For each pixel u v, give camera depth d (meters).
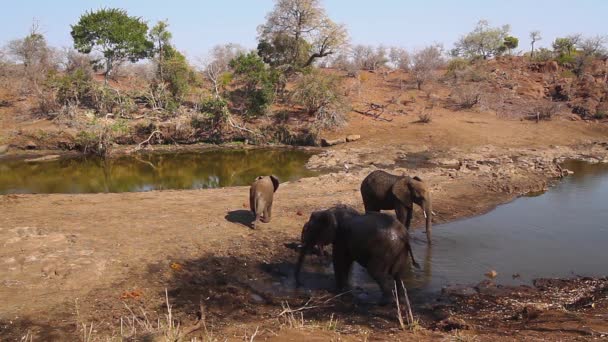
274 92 40.84
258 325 7.89
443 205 16.94
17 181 24.62
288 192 18.39
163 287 9.74
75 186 23.41
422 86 51.62
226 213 14.81
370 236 9.28
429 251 12.56
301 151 34.44
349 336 6.90
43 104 39.22
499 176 21.58
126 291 9.32
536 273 11.16
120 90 43.31
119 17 43.16
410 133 36.75
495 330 7.28
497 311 8.81
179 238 12.41
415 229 14.48
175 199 17.00
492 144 34.16
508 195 18.94
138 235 12.48
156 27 44.00
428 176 22.19
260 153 33.97
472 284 10.44
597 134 38.75
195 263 11.05
